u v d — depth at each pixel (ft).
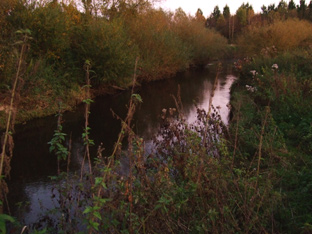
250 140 20.02
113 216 9.41
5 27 40.32
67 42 48.24
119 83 54.70
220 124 20.84
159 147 16.33
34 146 27.96
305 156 17.63
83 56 50.14
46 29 44.06
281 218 11.89
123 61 52.19
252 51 73.41
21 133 31.83
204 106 40.34
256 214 10.17
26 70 7.59
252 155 18.35
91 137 29.89
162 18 86.74
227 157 15.98
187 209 10.80
